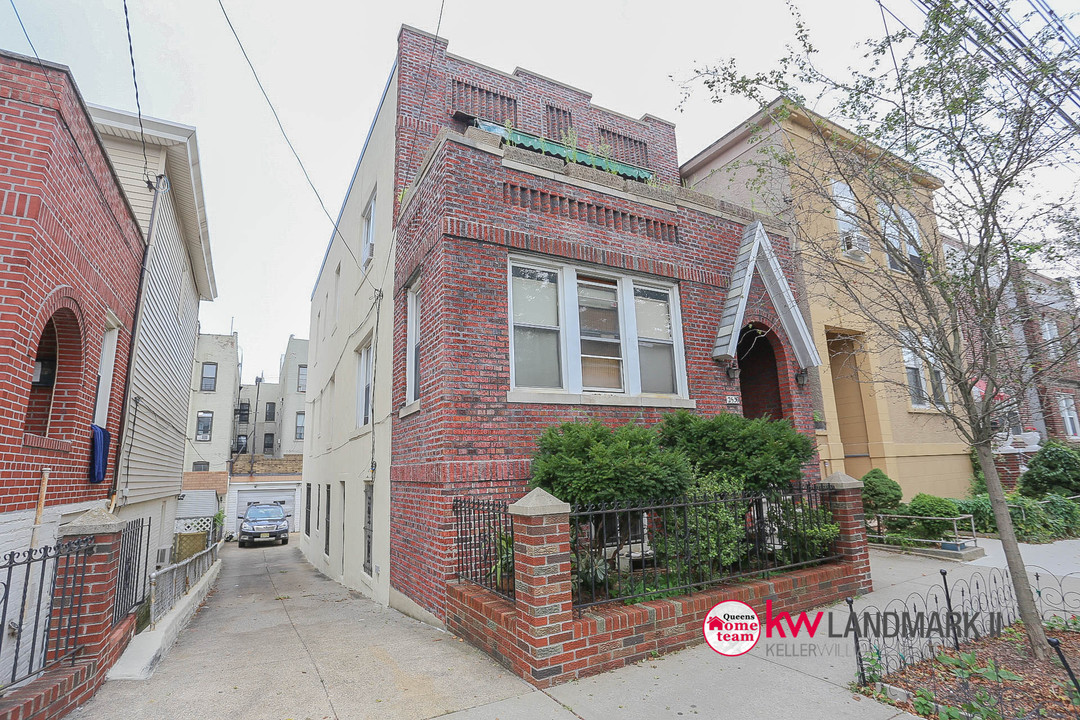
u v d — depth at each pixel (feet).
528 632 14.67
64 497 20.10
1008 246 16.53
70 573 15.08
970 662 14.48
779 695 13.46
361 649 18.52
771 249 30.04
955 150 16.98
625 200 26.78
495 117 37.17
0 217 15.78
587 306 25.49
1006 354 17.71
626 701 13.30
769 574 20.57
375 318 33.83
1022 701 12.67
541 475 18.74
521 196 24.08
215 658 18.20
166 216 37.32
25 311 15.92
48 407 21.99
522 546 15.23
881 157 18.58
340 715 13.12
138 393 31.09
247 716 13.21
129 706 13.84
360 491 35.91
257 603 31.81
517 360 23.20
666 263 27.30
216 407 109.19
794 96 19.61
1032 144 16.30
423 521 22.81
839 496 23.09
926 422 44.68
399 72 33.01
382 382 31.27
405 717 12.90
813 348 29.86
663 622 16.47
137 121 33.94
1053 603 20.92
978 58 16.74
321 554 51.31
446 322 21.45
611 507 17.51
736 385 28.17
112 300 24.52
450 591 19.80
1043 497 41.01
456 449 20.77
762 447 21.61
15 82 16.78
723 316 28.68
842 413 42.75
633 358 25.68
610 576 19.20
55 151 17.33
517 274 23.93
